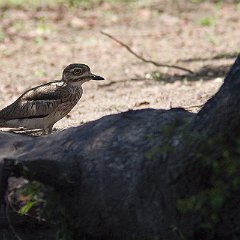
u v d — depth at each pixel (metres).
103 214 11.27
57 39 33.19
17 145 12.20
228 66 25.98
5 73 27.22
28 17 37.03
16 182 11.77
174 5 40.06
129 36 33.47
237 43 30.78
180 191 10.62
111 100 21.95
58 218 11.58
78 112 20.52
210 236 10.76
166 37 33.03
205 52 29.25
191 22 36.16
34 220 11.93
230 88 10.40
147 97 21.78
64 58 29.58
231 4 39.94
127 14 38.22
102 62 28.48
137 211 10.98
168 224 10.78
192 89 22.19
